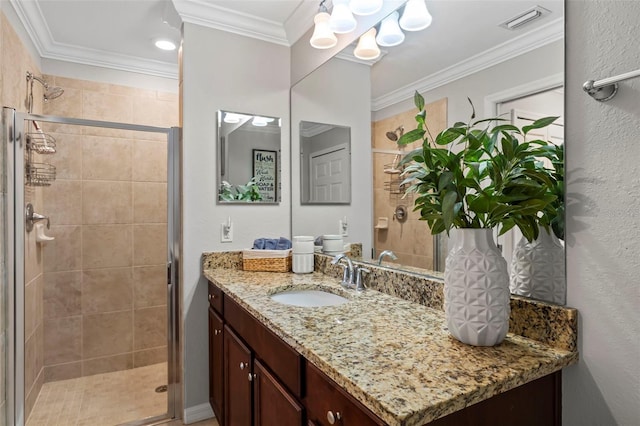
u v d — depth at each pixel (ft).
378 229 5.53
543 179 3.11
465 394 2.41
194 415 6.95
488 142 3.49
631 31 2.72
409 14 4.96
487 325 3.12
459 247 3.34
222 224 7.23
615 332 2.81
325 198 6.82
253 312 4.51
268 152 7.71
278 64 7.85
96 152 8.33
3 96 5.87
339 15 5.66
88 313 8.23
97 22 7.52
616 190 2.80
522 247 3.53
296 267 6.75
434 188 3.51
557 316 3.13
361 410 2.59
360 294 5.14
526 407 2.87
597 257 2.93
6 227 6.01
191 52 6.92
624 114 2.75
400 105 5.11
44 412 7.11
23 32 6.94
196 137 6.97
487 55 3.86
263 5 6.89
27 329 6.77
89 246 8.21
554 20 3.25
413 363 2.86
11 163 6.07
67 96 8.64
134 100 9.37
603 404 2.87
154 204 8.89
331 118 6.63
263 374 4.31
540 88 3.35
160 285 8.94
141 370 8.75
